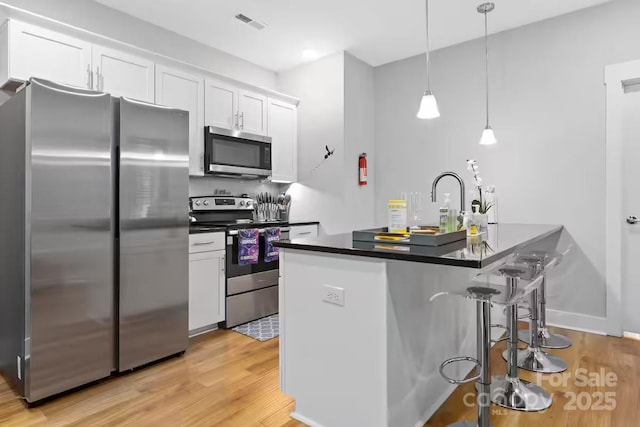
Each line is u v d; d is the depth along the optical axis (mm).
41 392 1904
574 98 2982
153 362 2416
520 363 2320
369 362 1523
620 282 2818
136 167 2275
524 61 3211
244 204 3670
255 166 3650
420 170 3818
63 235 1976
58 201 1957
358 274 1550
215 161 3295
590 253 2926
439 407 1885
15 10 2189
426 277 1777
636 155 2826
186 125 2564
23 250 1908
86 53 2527
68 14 2709
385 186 4059
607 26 2850
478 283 1773
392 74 4000
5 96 2482
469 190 3506
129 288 2248
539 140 3139
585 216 2943
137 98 2805
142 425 1729
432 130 3730
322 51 3744
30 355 1873
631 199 2846
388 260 1456
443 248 1522
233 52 3750
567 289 3029
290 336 1819
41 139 1896
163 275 2424
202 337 2893
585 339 2770
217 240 2996
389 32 3352
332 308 1646
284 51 3744
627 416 1772
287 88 4227
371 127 4105
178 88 3086
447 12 3006
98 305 2119
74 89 2021
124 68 2734
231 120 3498
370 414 1523
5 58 2248
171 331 2471
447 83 3631
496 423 1729
